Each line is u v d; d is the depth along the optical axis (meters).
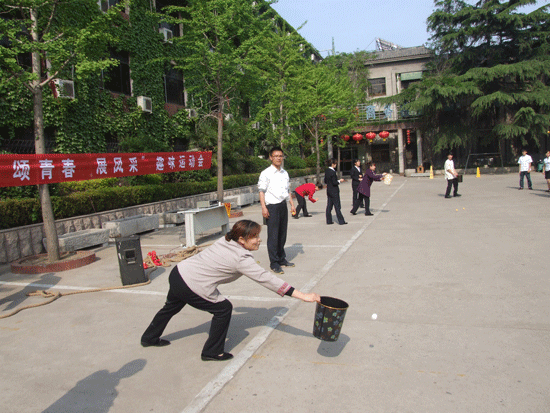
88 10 7.49
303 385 2.93
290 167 27.69
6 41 11.44
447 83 29.58
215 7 13.04
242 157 20.08
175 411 2.69
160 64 17.62
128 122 15.85
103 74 14.95
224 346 3.62
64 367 3.41
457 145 30.58
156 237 10.16
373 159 38.66
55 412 2.75
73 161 9.04
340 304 3.27
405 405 2.62
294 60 20.77
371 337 3.68
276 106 19.89
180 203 13.98
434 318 4.04
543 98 27.75
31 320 4.60
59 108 12.94
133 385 3.05
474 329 3.73
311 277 5.75
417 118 32.72
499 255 6.38
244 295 5.12
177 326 4.22
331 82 25.81
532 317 3.93
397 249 7.19
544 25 30.48
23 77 6.71
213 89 14.23
